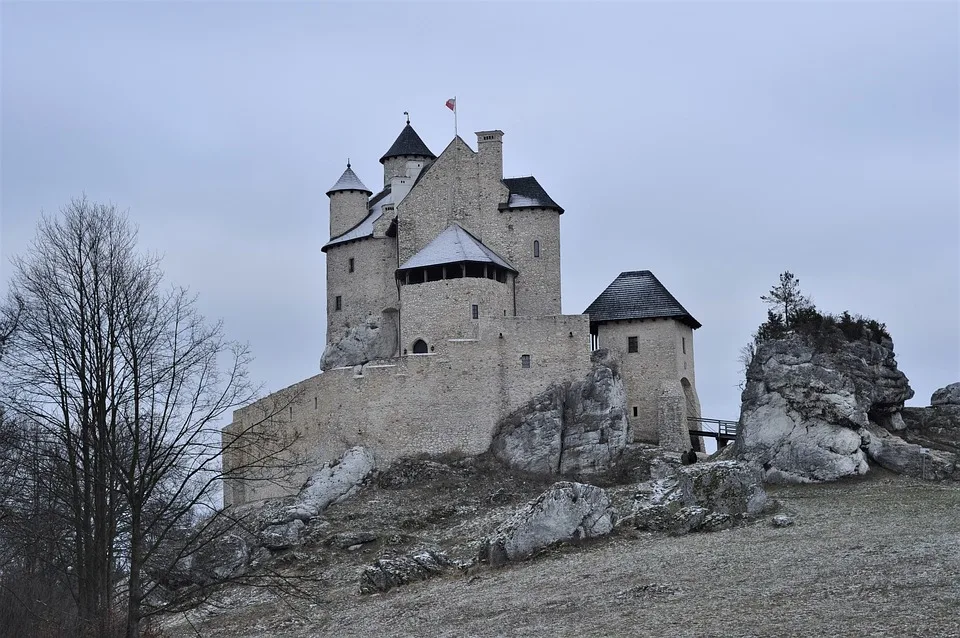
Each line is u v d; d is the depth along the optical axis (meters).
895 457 94.75
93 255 61.59
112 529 59.34
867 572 64.25
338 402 112.56
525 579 75.56
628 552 78.44
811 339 100.50
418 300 116.12
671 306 115.00
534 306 122.56
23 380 59.88
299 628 74.94
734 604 61.19
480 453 109.62
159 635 69.00
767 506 86.38
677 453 107.69
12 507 61.50
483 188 124.88
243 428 122.25
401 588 81.00
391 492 106.38
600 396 110.00
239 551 94.81
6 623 61.41
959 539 71.06
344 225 134.50
